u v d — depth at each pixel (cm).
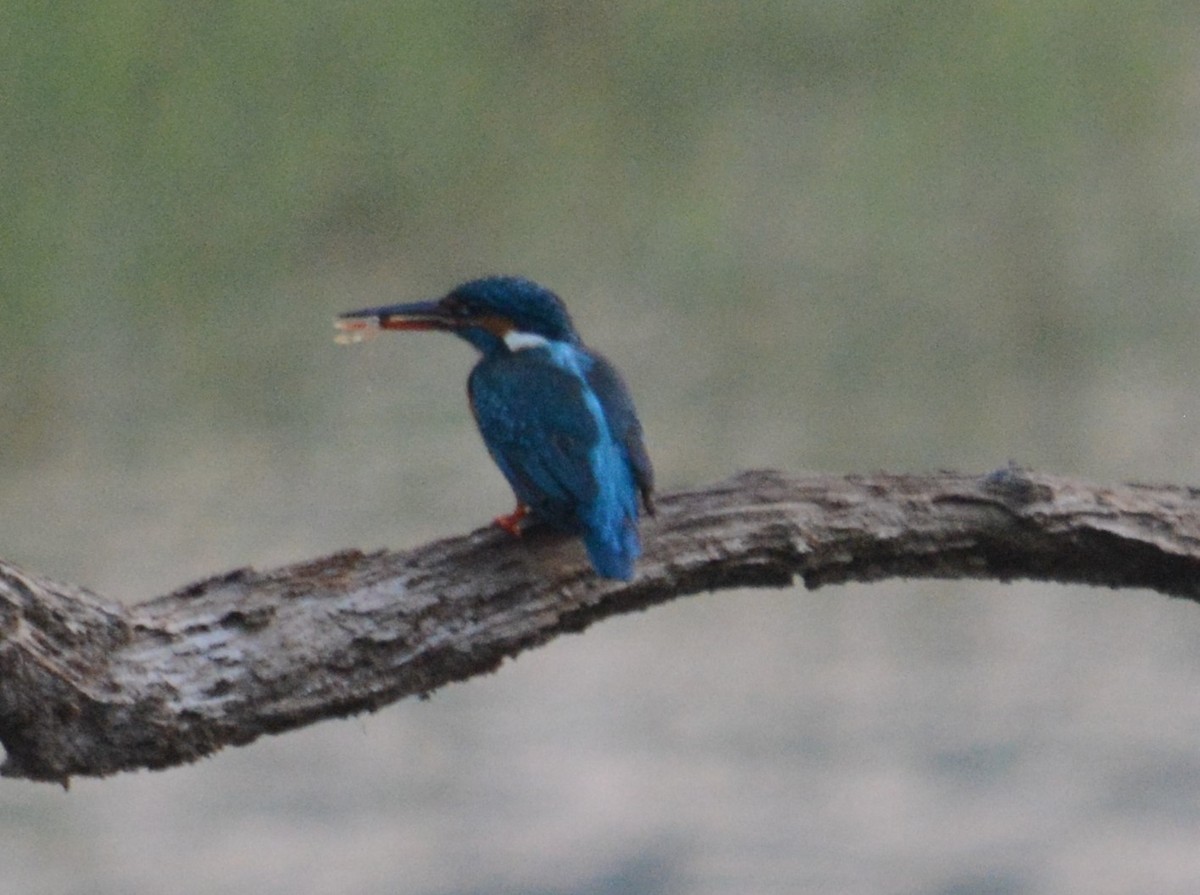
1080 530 629
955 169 1817
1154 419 1622
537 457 641
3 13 1582
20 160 1590
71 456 1535
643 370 1681
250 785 1131
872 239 1767
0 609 519
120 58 1619
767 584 630
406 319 747
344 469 1526
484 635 586
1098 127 1827
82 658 534
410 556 587
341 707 567
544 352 713
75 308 1592
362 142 1744
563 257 1788
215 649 551
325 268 1720
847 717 1188
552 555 603
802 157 1809
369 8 1723
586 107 1814
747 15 1839
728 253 1764
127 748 539
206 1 1656
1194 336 1672
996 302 1733
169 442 1566
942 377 1680
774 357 1689
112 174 1622
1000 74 1827
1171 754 1131
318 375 1641
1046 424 1633
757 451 1594
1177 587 642
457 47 1783
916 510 628
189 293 1642
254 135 1684
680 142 1825
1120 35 1844
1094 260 1759
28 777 538
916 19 1841
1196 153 1833
